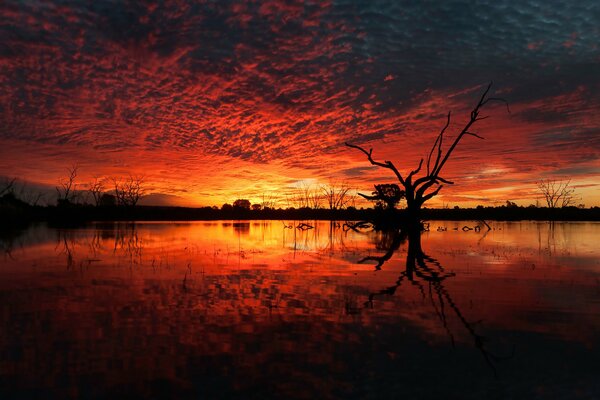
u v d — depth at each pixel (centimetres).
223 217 9244
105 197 8100
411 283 975
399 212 3869
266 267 1249
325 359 502
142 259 1438
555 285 946
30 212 6394
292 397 409
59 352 524
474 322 649
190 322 652
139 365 485
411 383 439
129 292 873
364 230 3962
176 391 422
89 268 1218
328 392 419
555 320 662
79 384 437
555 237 2606
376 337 580
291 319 668
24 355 514
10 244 2038
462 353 521
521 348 539
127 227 4050
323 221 7275
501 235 2852
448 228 4000
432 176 3183
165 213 8838
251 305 759
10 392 421
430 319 666
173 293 864
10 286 938
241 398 407
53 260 1402
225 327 625
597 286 930
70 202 7138
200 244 2095
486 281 995
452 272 1145
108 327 624
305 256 1551
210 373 463
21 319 664
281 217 9269
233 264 1315
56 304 764
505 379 449
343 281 1005
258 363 491
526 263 1327
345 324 639
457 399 406
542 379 449
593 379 449
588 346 545
